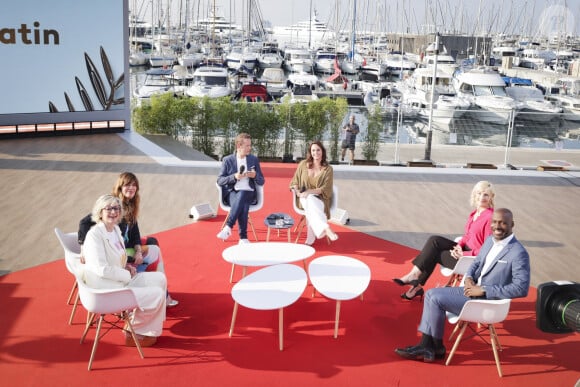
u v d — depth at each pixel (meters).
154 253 4.95
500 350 4.44
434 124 20.33
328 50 48.09
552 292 3.36
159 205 7.97
